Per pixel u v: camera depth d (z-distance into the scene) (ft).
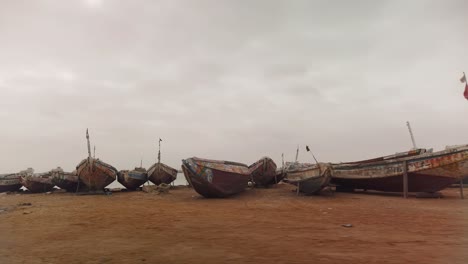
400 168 70.44
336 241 29.37
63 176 108.17
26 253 26.11
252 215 48.88
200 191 77.41
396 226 37.88
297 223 40.81
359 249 26.04
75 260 23.76
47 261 23.56
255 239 30.68
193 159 74.69
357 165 79.97
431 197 69.62
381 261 22.24
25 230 37.47
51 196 96.02
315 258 23.32
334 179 85.56
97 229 37.68
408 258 22.93
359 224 39.65
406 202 62.80
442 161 64.28
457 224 38.91
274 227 37.83
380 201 65.21
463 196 72.18
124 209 58.23
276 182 110.52
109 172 100.32
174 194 93.50
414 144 96.07
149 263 22.67
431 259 22.61
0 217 49.37
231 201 71.56
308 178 77.20
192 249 26.73
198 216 48.11
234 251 25.85
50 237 32.99
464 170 62.44
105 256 24.81
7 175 127.03
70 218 47.32
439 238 30.40
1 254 25.84
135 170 130.41
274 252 25.32
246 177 89.40
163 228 37.78
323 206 59.62
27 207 64.69
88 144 97.71
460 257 23.04
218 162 81.20
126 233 34.81
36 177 114.32
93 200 78.95
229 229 36.65
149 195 92.17
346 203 63.57
